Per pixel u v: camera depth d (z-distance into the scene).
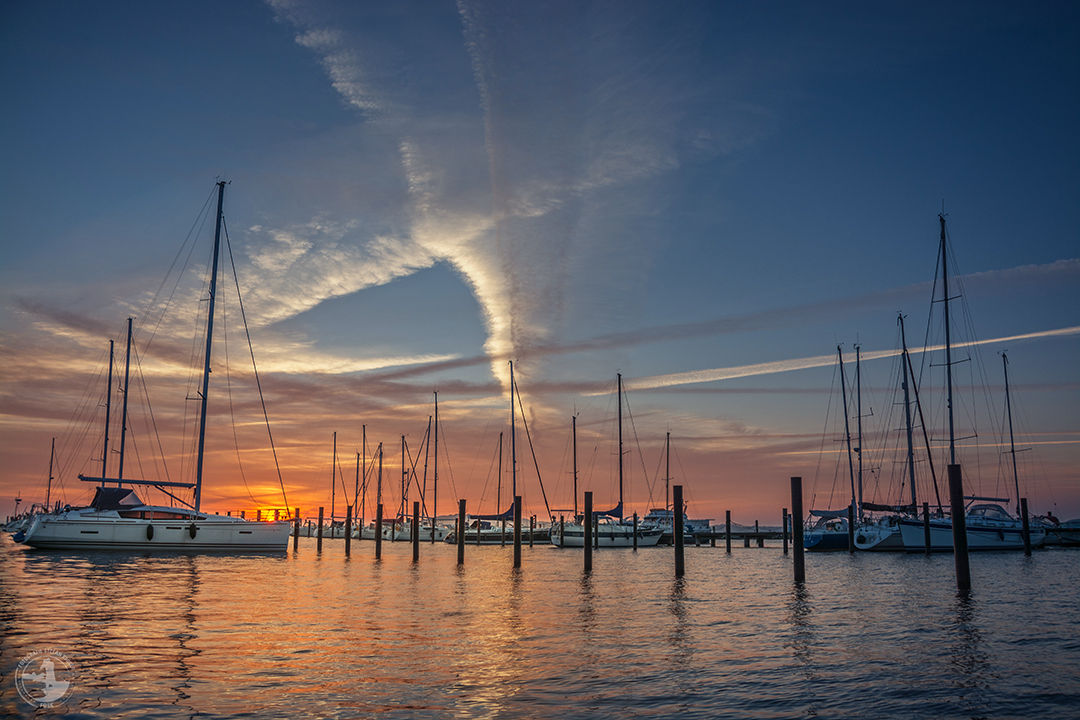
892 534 57.19
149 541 42.69
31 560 38.78
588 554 37.22
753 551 66.75
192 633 17.09
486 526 79.06
